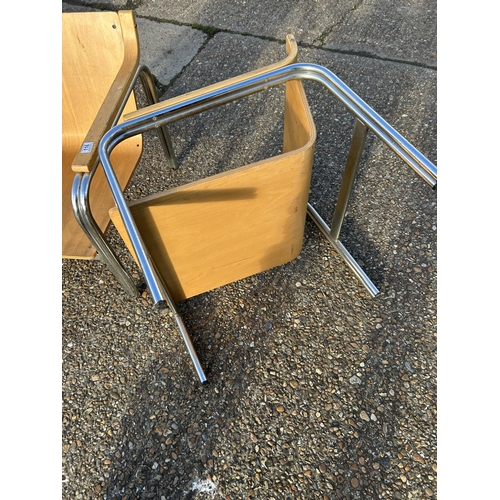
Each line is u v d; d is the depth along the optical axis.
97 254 1.30
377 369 1.40
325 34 2.51
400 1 2.64
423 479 1.20
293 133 1.40
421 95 2.15
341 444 1.27
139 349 1.49
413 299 1.54
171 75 2.40
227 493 1.22
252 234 1.33
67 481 1.26
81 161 1.03
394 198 1.80
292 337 1.48
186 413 1.36
